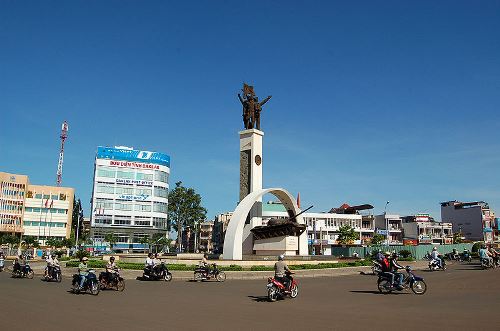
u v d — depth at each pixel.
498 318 11.96
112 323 11.40
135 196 110.31
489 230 98.00
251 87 40.91
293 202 37.59
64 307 14.44
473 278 26.53
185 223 96.00
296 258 34.78
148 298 17.14
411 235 96.69
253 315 12.80
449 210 106.56
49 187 96.00
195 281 25.81
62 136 113.19
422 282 18.72
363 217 93.88
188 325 11.12
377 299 16.75
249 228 37.44
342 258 41.06
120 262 33.22
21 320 11.82
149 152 113.81
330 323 11.38
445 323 11.23
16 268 28.66
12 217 89.06
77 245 83.81
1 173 88.44
